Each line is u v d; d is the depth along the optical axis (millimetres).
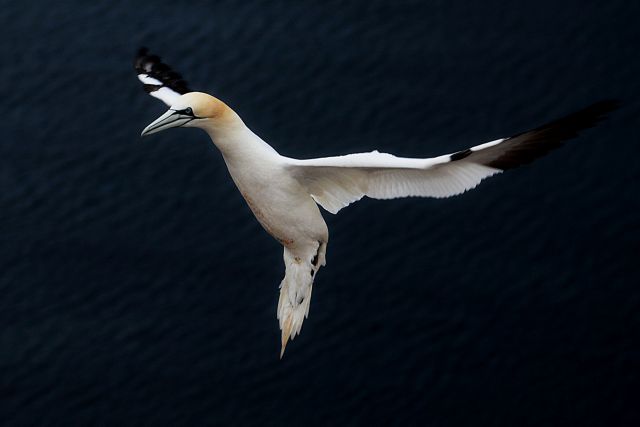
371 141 30719
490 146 13430
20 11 34406
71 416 26328
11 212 30016
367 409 26297
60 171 30844
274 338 27656
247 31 33531
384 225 29656
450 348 27344
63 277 28891
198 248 29266
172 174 30734
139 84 32469
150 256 29141
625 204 29547
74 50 33344
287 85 32094
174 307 28312
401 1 34188
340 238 29406
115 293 28625
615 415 26031
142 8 34312
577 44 32750
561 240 29062
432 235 29391
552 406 26234
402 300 28219
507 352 27250
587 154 30656
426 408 26297
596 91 31656
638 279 28203
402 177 14227
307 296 15211
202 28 33594
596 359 26984
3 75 32844
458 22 33500
